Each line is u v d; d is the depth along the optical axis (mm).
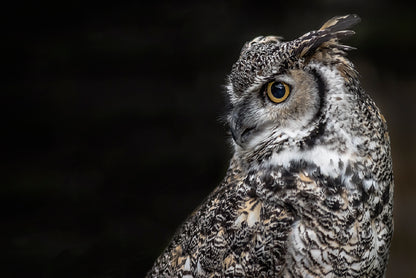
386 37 5762
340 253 3703
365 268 3719
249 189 3732
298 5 6016
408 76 5492
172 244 3797
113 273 4129
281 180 3713
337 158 3699
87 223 4219
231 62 5418
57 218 4230
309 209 3703
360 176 3701
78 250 4156
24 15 5480
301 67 3695
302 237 3703
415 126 4895
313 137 3701
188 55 5504
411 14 6008
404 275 4176
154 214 4230
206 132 4879
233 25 5742
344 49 3705
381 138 3719
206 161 4609
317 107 3695
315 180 3703
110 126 4902
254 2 5887
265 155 3727
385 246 3738
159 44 5543
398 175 4504
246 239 3723
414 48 5652
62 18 5547
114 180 4434
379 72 5551
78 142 4812
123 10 5656
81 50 5453
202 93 5152
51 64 5359
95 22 5605
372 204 3713
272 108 3715
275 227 3711
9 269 4121
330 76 3691
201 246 3744
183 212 4227
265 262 3717
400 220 4258
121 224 4219
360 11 6031
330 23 3727
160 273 3789
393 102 5219
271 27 5711
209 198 3797
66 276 4117
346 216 3699
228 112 3779
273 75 3705
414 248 4215
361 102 3705
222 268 3730
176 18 5695
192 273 3748
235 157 3775
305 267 3709
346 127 3695
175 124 4938
